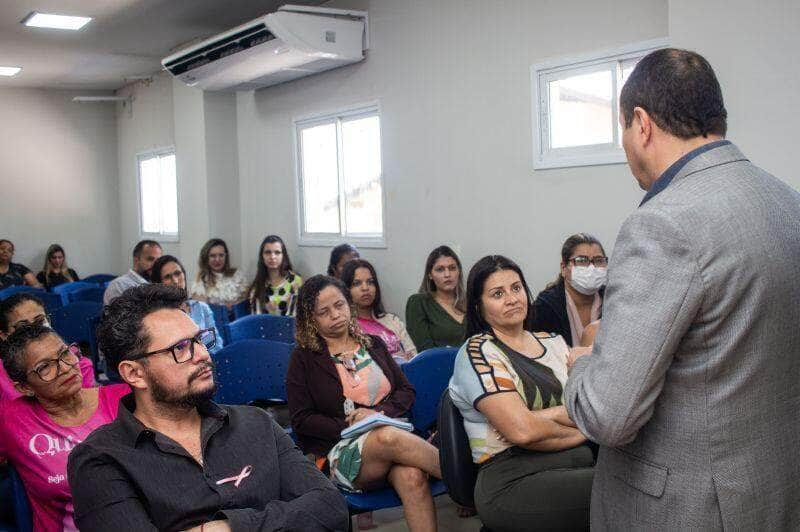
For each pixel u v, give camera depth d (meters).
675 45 2.97
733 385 1.18
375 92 5.11
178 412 1.64
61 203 9.48
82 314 4.86
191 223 7.19
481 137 4.31
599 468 1.40
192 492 1.58
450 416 2.16
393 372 2.95
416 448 2.37
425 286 4.14
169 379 1.58
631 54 3.48
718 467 1.20
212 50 5.52
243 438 1.70
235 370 3.11
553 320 3.13
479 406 2.05
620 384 1.20
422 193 4.79
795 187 2.67
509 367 2.13
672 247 1.18
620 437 1.22
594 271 3.01
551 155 3.95
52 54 7.25
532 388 2.11
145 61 7.68
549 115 3.94
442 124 4.57
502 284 2.20
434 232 4.71
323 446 2.70
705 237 1.16
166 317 1.60
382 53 5.01
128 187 9.62
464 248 4.50
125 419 1.59
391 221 5.07
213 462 1.63
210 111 6.82
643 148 1.33
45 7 5.56
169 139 8.45
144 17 5.90
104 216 9.79
